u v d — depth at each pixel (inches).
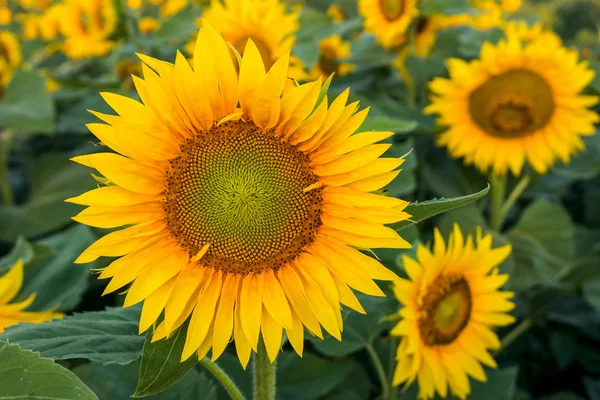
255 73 26.2
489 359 38.2
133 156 26.4
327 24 49.9
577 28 131.1
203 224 27.4
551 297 52.6
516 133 48.8
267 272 27.5
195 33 52.1
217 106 26.9
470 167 55.9
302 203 27.4
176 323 26.5
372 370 46.0
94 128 25.9
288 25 47.9
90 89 63.2
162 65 26.2
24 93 53.2
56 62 77.6
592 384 51.1
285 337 28.6
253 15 47.4
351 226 26.7
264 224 27.3
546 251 49.4
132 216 27.0
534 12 109.8
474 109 49.2
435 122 51.1
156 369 26.1
